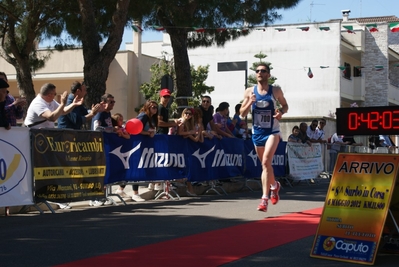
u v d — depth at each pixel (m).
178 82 15.95
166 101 10.59
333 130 26.22
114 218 7.73
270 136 7.77
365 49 34.06
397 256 5.21
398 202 5.16
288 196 11.20
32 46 18.62
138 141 9.78
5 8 15.92
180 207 9.07
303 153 15.32
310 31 32.47
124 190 11.46
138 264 4.91
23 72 17.27
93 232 6.55
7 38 17.67
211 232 6.50
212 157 11.50
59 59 32.66
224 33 16.64
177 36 15.71
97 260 5.07
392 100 36.22
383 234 5.21
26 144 7.93
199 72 31.77
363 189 5.12
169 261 5.02
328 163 17.61
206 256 5.23
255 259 5.14
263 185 7.89
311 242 5.93
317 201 10.08
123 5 13.25
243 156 12.69
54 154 8.27
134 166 9.72
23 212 8.58
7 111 8.38
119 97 32.97
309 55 32.56
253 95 7.54
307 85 32.66
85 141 8.79
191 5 14.99
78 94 9.06
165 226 6.96
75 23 16.55
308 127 17.31
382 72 33.84
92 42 13.29
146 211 8.53
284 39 33.16
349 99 33.81
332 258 5.07
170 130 11.30
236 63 20.09
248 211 8.46
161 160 10.24
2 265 4.93
